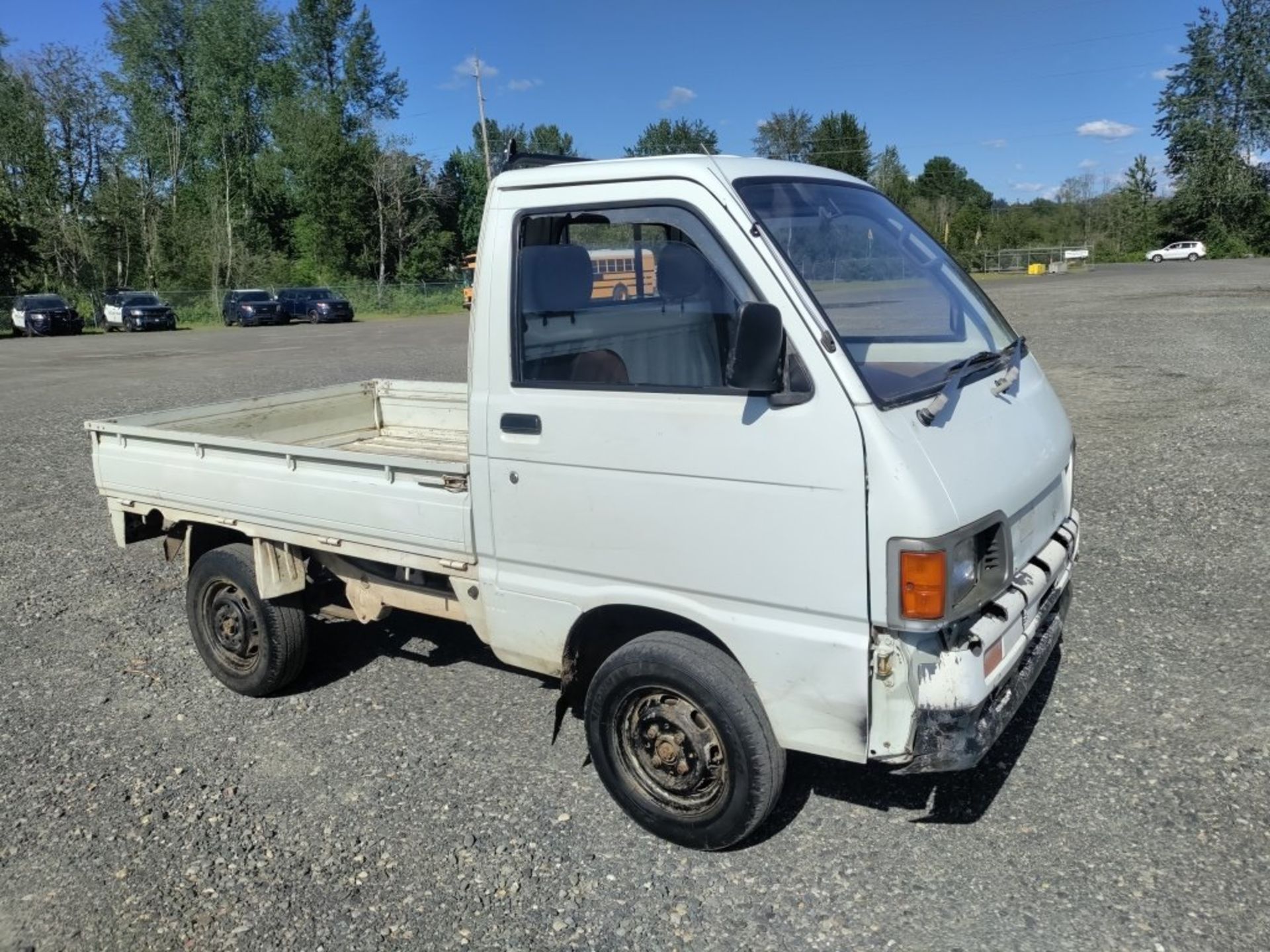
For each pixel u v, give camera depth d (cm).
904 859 343
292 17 6994
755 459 306
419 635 571
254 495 456
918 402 309
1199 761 391
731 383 296
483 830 376
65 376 2173
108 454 529
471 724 461
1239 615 528
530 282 355
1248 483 771
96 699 510
